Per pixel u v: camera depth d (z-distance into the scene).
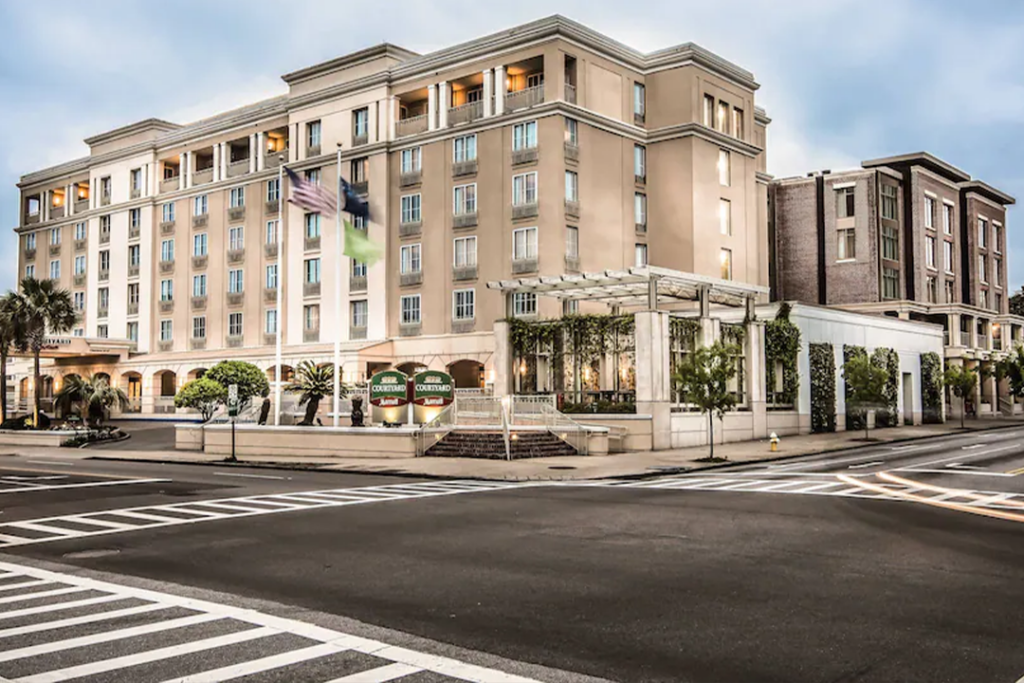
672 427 35.41
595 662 7.16
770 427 41.69
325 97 55.72
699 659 7.23
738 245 54.22
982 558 11.70
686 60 51.50
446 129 50.66
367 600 9.49
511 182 48.34
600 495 19.97
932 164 72.56
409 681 6.67
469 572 10.98
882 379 41.25
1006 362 65.50
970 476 23.52
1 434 45.50
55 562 12.16
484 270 49.00
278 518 16.30
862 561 11.51
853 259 68.19
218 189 62.12
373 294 52.91
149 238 66.12
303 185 34.34
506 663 7.14
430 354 50.66
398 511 17.22
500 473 25.98
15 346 51.47
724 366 29.25
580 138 48.22
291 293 57.06
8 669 7.02
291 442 34.94
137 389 65.75
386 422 35.91
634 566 11.27
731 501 18.31
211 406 49.91
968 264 77.50
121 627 8.39
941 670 6.91
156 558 12.29
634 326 36.16
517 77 50.69
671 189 51.59
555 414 33.59
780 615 8.67
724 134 53.06
